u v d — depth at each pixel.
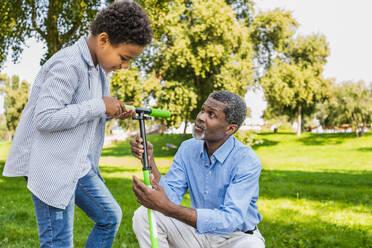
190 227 2.25
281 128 49.09
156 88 18.41
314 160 19.12
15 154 2.04
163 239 2.25
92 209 2.31
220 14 17.25
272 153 24.17
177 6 16.69
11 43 11.51
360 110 28.44
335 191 8.56
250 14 22.53
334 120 29.81
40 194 1.98
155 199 1.82
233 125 2.14
